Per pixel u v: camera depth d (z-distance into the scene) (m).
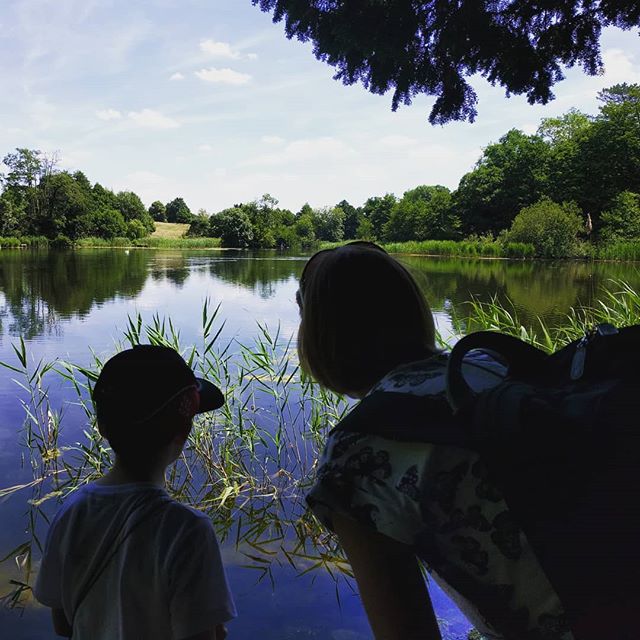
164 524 1.13
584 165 52.28
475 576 0.74
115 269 27.12
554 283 20.31
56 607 1.21
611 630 0.67
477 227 62.69
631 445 0.67
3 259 36.34
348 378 0.93
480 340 0.79
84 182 88.25
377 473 0.77
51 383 6.70
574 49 3.32
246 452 4.75
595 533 0.68
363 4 3.22
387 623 0.77
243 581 2.98
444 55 3.36
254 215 87.12
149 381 1.19
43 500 3.89
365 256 0.94
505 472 0.70
